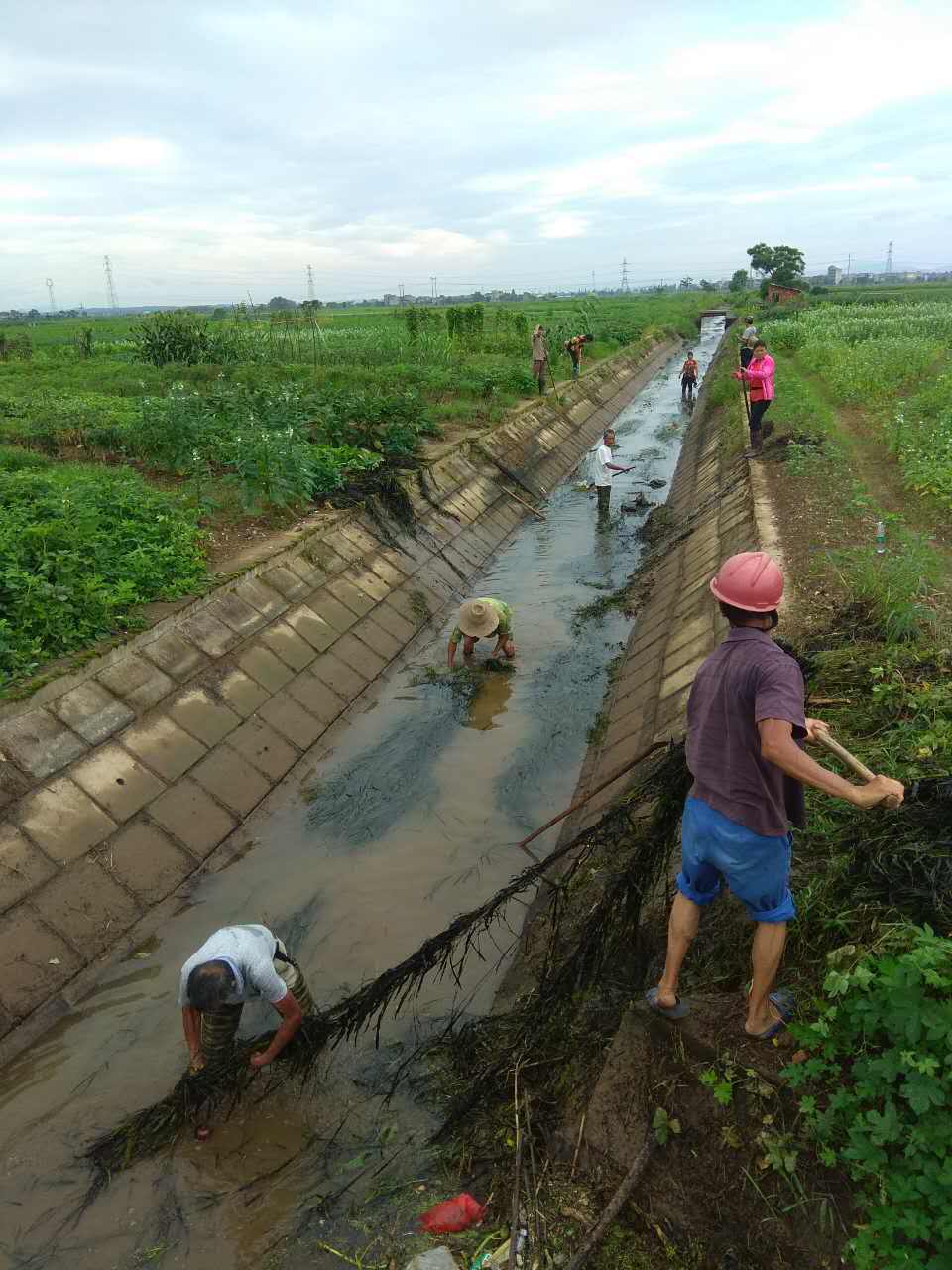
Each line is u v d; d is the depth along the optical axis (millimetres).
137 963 6039
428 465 16094
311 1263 3857
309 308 32281
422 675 10711
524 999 5223
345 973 5906
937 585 8500
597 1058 4191
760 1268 3113
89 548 9031
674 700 8188
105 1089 5039
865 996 3453
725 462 17062
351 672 10195
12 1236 4172
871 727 5703
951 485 12078
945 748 5090
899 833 4227
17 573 7828
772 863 3240
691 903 3570
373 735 9242
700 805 3344
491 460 18891
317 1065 5090
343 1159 4426
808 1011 3629
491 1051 4812
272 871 7035
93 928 6094
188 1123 4688
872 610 7602
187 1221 4176
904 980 3174
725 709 3207
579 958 4539
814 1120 3193
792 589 8969
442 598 13117
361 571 12031
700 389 35594
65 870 6242
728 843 3232
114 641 7941
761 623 3248
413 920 6426
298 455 12781
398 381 23188
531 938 5938
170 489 12836
